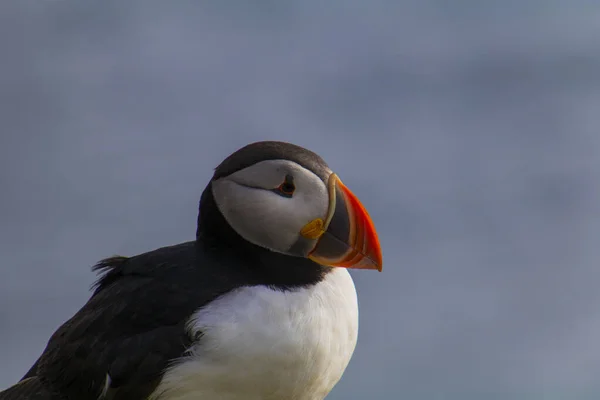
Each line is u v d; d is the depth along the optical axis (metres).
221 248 6.34
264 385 5.94
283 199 6.17
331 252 6.21
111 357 6.03
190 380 5.89
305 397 6.15
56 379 6.22
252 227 6.21
